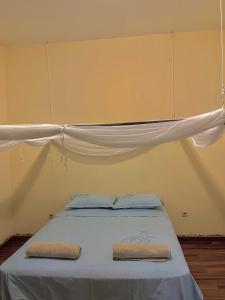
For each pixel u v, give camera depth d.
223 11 3.24
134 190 4.30
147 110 4.21
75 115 4.35
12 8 2.96
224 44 4.00
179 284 2.15
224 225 4.18
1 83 4.30
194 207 4.22
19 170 4.48
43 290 2.24
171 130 2.57
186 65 4.09
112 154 4.28
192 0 2.92
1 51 4.30
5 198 4.33
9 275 2.27
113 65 4.22
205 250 3.92
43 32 3.78
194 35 4.03
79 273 2.24
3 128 2.45
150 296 2.15
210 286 2.97
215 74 4.04
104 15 3.23
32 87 4.39
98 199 4.02
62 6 2.95
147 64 4.16
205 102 4.10
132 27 3.71
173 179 4.23
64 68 4.31
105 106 4.28
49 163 4.43
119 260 2.39
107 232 3.06
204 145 3.34
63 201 4.44
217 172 4.15
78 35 3.96
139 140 2.70
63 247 2.48
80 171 4.38
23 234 4.54
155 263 2.32
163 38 4.09
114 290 2.19
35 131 2.56
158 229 3.11
